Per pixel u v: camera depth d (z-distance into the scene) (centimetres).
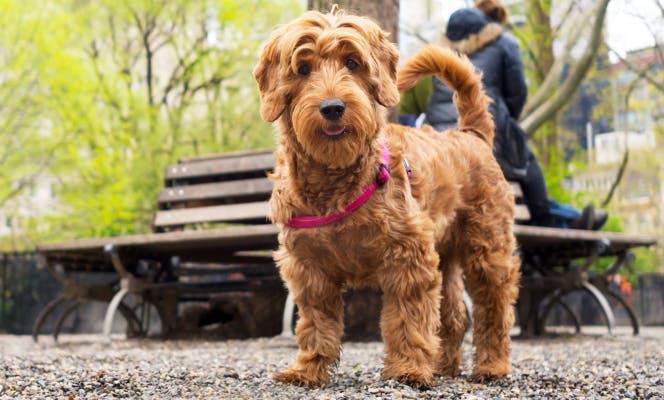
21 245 2450
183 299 1012
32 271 1577
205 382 391
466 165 432
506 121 783
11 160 2145
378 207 356
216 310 954
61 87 2095
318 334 380
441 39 820
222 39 2309
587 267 845
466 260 440
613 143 2575
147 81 2316
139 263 851
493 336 434
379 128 360
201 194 846
